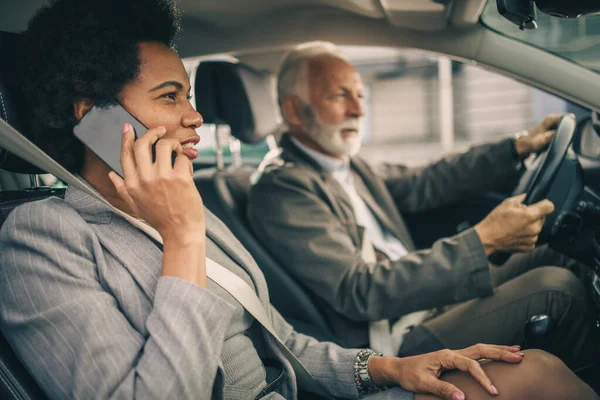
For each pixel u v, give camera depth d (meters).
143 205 0.95
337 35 1.91
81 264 0.96
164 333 0.89
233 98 1.96
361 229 1.87
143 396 0.86
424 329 1.68
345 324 1.74
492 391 1.04
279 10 1.75
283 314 1.82
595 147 2.01
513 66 1.68
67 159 1.04
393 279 1.66
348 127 1.98
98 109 1.00
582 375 1.52
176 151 0.98
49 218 0.97
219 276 1.11
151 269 1.01
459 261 1.63
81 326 0.90
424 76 9.20
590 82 1.63
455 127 8.91
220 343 0.93
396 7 1.60
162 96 1.04
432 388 1.09
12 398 0.96
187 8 1.69
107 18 1.01
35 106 1.03
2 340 1.00
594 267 1.44
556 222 1.59
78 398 0.87
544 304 1.54
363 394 1.25
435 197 2.24
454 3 1.50
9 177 1.49
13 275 0.94
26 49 1.03
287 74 2.01
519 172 2.16
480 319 1.61
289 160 1.99
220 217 1.89
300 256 1.76
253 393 1.09
